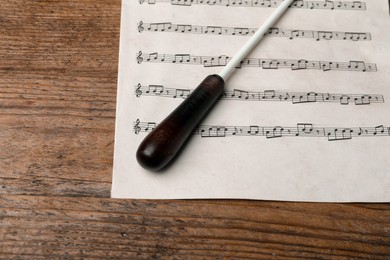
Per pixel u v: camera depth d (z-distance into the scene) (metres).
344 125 0.48
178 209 0.45
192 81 0.49
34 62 0.48
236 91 0.49
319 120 0.48
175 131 0.45
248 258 0.44
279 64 0.50
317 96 0.49
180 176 0.46
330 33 0.51
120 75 0.48
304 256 0.44
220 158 0.46
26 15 0.50
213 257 0.44
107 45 0.49
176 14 0.51
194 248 0.44
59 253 0.44
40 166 0.46
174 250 0.44
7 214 0.44
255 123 0.48
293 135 0.48
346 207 0.46
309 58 0.50
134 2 0.51
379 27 0.52
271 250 0.44
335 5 0.52
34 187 0.45
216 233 0.45
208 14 0.51
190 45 0.50
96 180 0.45
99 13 0.50
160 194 0.45
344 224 0.45
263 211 0.45
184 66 0.49
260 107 0.48
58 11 0.50
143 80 0.48
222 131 0.47
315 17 0.52
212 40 0.50
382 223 0.46
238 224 0.45
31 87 0.48
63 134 0.46
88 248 0.44
